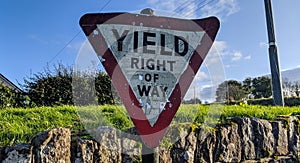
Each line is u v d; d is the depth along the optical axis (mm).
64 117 3830
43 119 3697
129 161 2514
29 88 7395
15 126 3238
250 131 3365
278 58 8688
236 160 3162
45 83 7336
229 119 3473
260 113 4277
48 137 2248
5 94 6633
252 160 3275
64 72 7688
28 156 2139
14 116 3836
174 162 2660
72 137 2504
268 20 9047
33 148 2189
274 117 3988
